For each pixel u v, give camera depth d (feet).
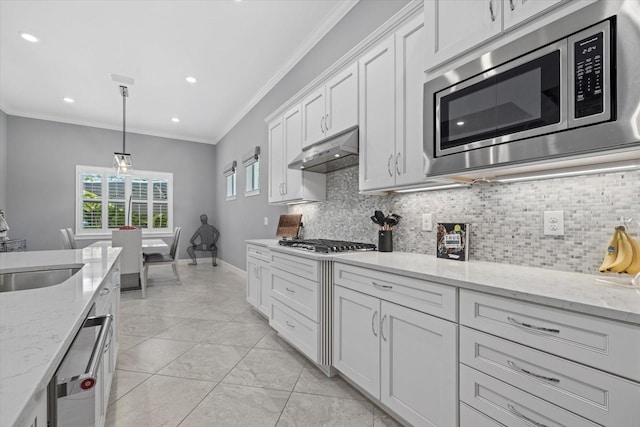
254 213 16.44
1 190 17.02
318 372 6.93
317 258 6.59
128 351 8.02
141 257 13.48
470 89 4.44
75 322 2.31
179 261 22.74
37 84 14.44
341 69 7.66
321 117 8.38
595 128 3.19
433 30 4.99
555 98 3.51
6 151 17.53
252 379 6.62
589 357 2.86
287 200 10.32
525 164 4.00
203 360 7.52
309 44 11.19
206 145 24.02
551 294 3.17
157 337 8.98
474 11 4.40
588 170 4.11
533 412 3.23
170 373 6.88
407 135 5.84
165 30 10.52
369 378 5.48
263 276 10.03
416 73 5.67
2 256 6.32
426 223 6.76
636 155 3.41
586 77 3.25
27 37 10.80
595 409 2.81
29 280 5.04
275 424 5.16
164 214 22.58
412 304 4.64
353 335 5.91
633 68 2.93
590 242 4.32
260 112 15.79
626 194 4.00
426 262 5.50
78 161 19.69
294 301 7.66
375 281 5.36
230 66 13.00
